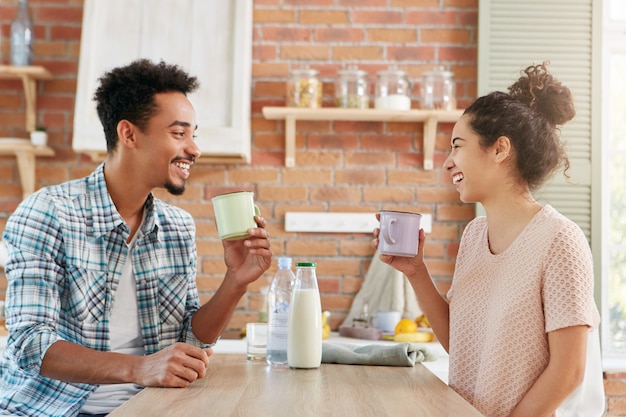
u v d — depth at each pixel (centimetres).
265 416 119
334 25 349
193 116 198
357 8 349
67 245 184
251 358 188
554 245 154
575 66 340
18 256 177
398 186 346
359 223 343
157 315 198
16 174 347
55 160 347
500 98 168
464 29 349
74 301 185
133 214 201
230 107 319
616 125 360
